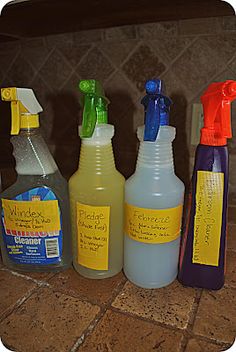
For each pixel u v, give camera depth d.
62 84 0.85
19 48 0.87
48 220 0.42
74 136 0.87
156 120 0.35
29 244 0.43
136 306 0.38
